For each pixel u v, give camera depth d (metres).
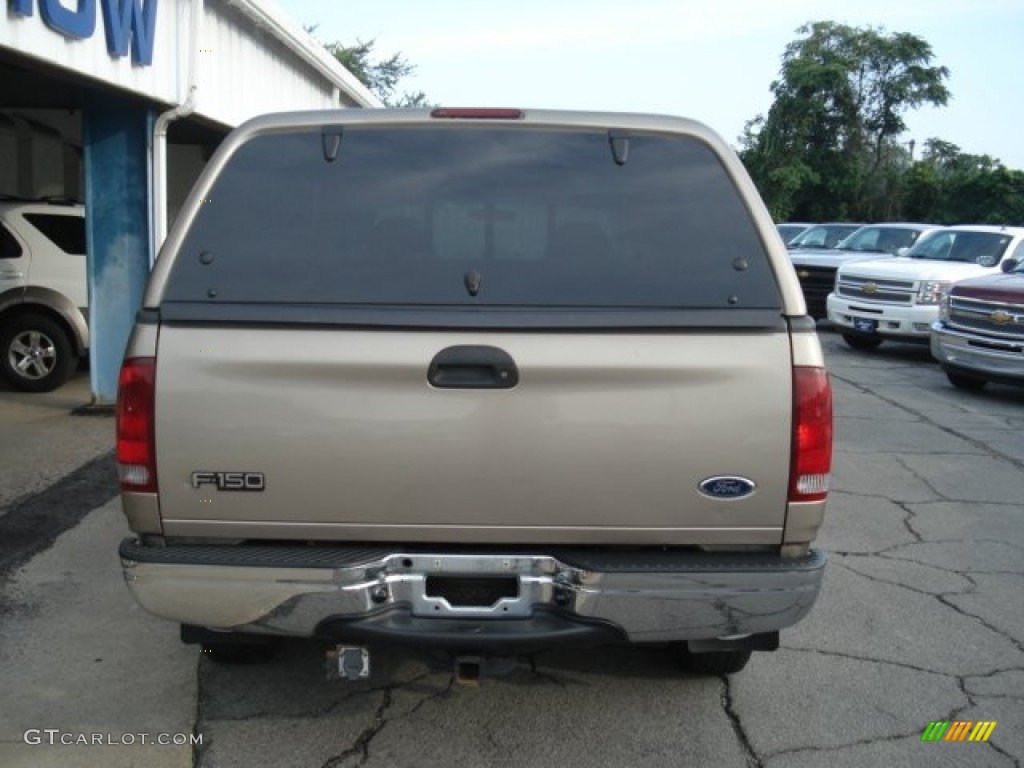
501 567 3.06
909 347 15.93
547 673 4.06
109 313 8.65
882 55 44.72
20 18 5.89
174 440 2.98
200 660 4.09
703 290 3.14
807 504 3.05
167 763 3.34
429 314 2.99
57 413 8.53
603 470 3.00
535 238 3.27
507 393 2.97
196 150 15.16
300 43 12.56
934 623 4.68
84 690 3.83
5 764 3.30
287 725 3.60
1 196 10.38
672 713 3.75
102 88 7.46
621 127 3.41
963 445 8.64
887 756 3.48
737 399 3.00
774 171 44.16
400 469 2.99
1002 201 45.28
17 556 5.25
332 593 2.99
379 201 3.26
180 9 8.52
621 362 2.96
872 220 46.38
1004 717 3.78
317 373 2.95
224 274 3.11
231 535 3.04
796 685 4.01
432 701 3.80
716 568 3.02
